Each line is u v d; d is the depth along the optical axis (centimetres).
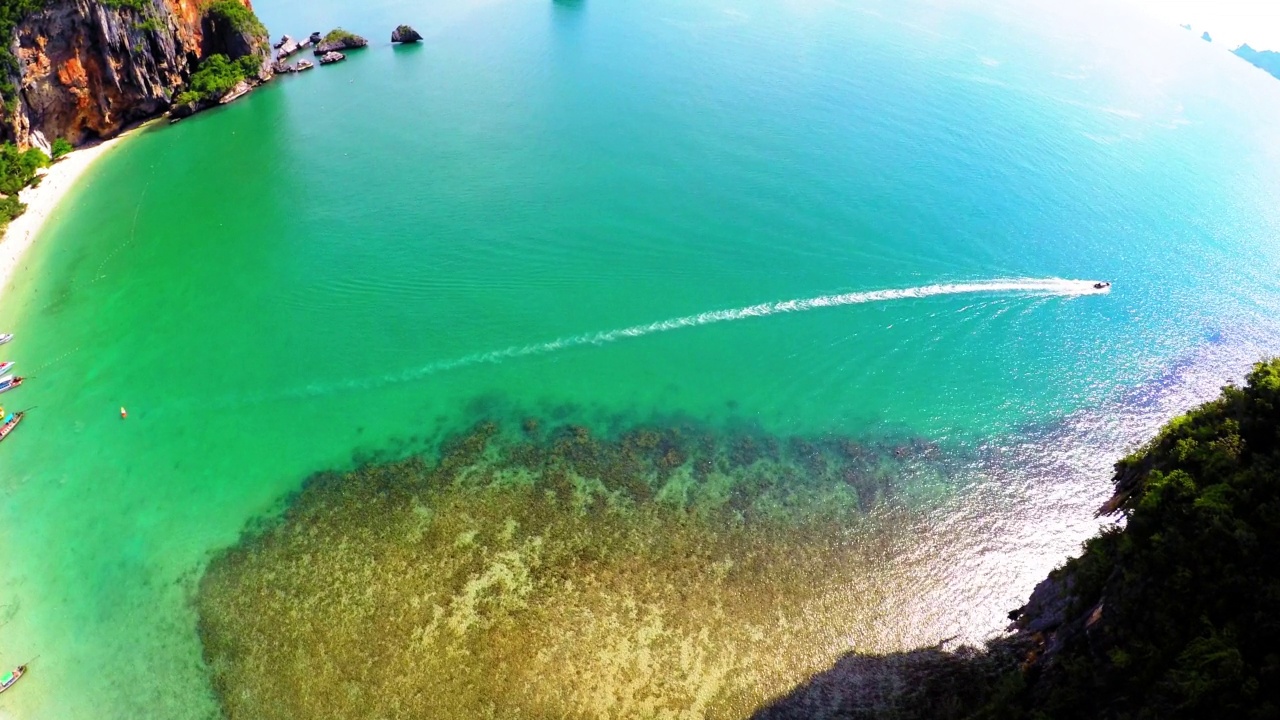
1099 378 5878
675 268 7125
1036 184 8719
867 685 3759
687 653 3938
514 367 6006
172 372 5991
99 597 4369
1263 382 3109
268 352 6191
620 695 3756
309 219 7931
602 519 4700
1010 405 5622
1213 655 2561
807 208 8038
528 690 3775
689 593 4247
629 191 8325
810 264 7181
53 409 5662
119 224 7856
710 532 4622
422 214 7981
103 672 4003
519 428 5428
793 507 4794
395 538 4597
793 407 5625
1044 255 7381
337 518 4750
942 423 5466
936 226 7806
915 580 4334
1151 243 7656
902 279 7000
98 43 8994
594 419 5506
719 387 5803
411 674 3859
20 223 7769
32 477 5134
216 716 3775
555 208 8031
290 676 3894
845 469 5088
